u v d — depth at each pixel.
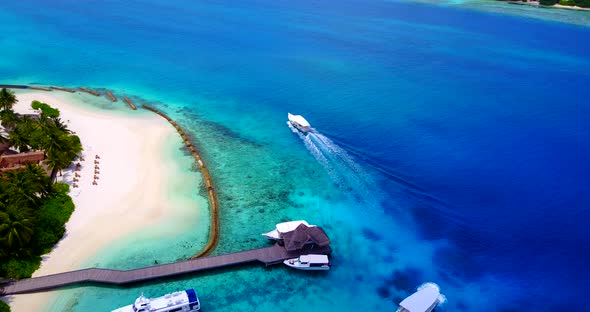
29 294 50.91
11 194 56.16
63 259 55.84
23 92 104.19
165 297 49.91
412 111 110.62
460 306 55.28
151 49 145.62
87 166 75.75
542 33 194.75
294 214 69.81
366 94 120.38
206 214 67.50
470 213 72.69
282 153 87.38
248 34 172.00
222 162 82.44
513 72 143.75
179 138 89.25
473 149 92.62
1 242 50.94
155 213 66.38
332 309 54.00
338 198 74.75
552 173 84.50
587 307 55.84
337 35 179.25
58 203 63.47
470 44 174.75
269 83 124.75
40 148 75.38
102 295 52.31
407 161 87.25
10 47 135.00
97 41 148.88
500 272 61.00
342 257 62.19
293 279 57.81
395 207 73.38
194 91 115.56
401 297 56.31
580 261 63.09
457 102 117.50
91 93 107.31
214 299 53.56
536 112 112.75
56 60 128.38
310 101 114.00
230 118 101.50
